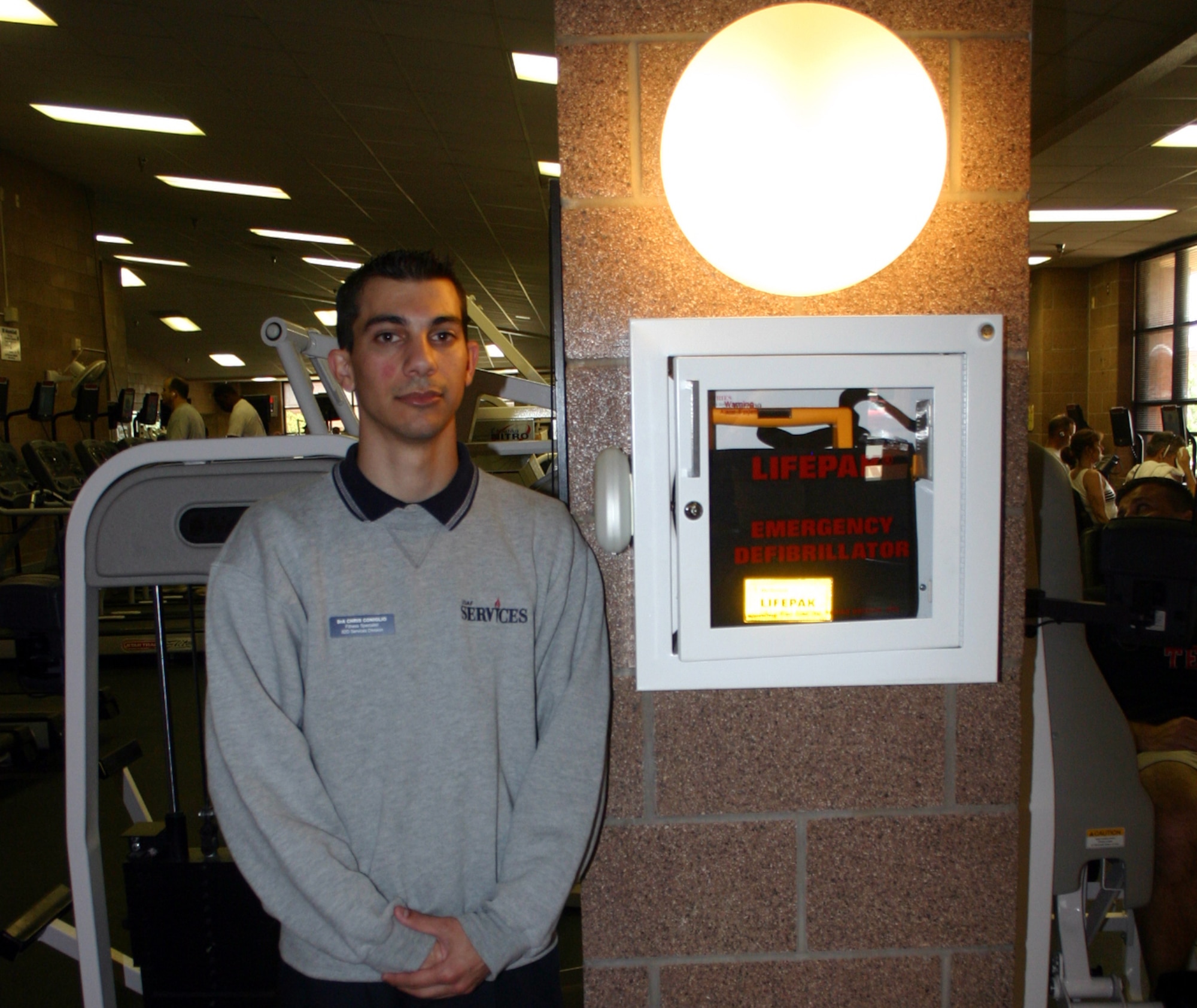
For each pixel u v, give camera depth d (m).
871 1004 1.27
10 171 7.34
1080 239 9.74
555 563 1.07
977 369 1.14
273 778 0.92
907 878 1.25
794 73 1.00
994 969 1.27
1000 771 1.25
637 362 1.12
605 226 1.17
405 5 4.37
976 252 1.20
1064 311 11.43
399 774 0.97
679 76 1.15
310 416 1.77
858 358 1.13
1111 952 2.12
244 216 9.71
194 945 1.60
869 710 1.22
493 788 0.99
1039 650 1.34
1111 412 8.95
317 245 11.12
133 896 1.61
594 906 1.24
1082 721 1.56
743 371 1.12
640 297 1.18
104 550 1.35
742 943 1.25
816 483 1.14
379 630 0.97
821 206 1.03
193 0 4.50
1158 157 6.67
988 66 1.18
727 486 1.13
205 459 1.32
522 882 0.96
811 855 1.24
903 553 1.16
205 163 7.57
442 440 1.05
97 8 4.64
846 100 1.00
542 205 8.12
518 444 1.94
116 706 2.84
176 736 3.69
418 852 0.96
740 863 1.24
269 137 6.73
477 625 1.01
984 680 1.18
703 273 1.18
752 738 1.22
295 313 16.47
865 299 1.20
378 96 5.66
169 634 4.71
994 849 1.26
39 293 7.66
